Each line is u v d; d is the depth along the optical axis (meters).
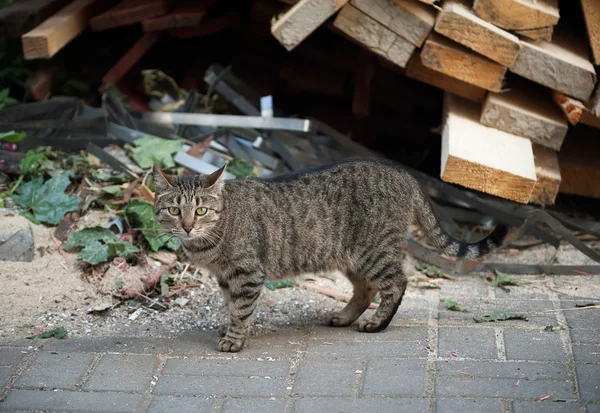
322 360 1.97
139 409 1.82
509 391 1.84
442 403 1.81
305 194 2.13
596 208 2.72
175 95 2.94
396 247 2.13
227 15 3.02
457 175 2.26
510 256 2.50
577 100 2.38
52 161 2.65
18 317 2.13
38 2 3.06
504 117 2.38
